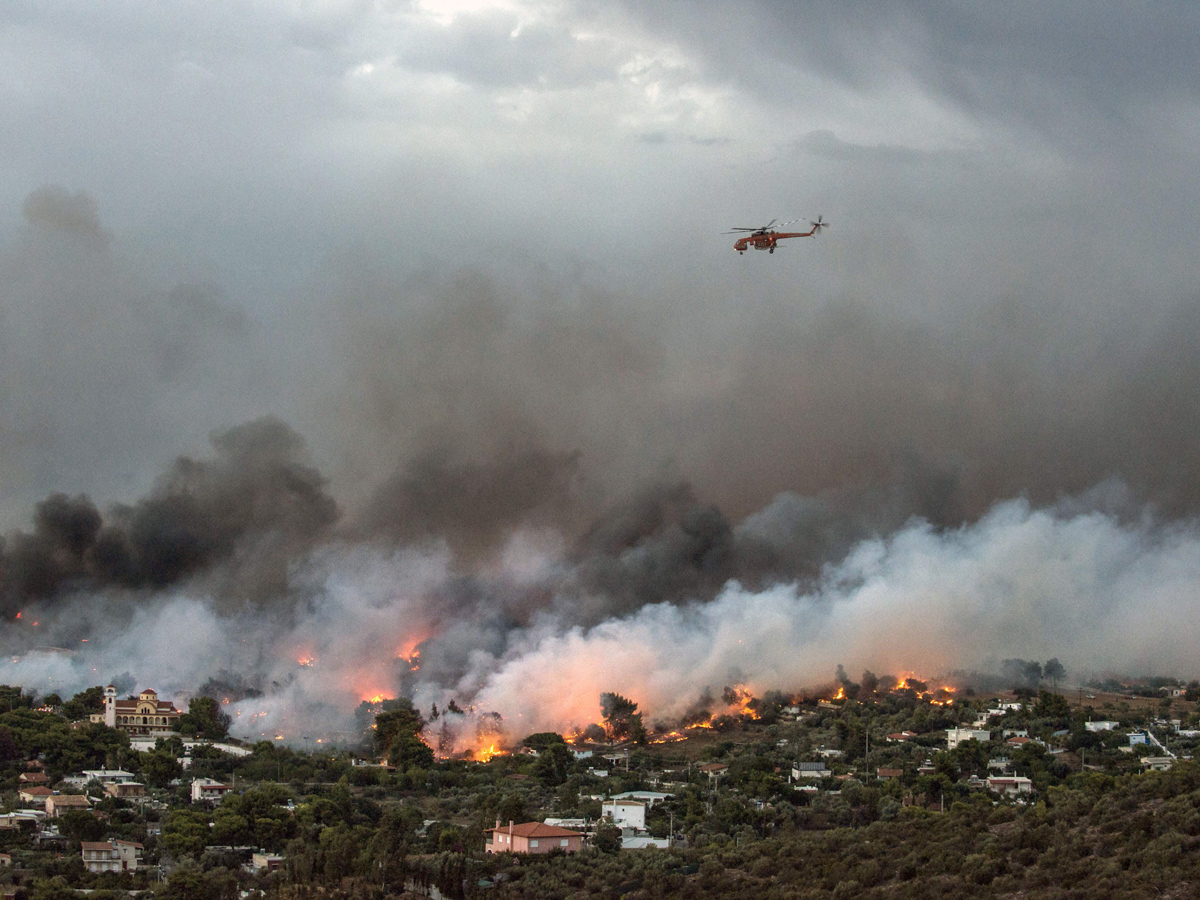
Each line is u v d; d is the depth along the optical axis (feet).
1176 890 342.85
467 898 459.73
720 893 430.61
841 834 482.69
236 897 481.87
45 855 521.24
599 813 599.57
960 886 383.65
